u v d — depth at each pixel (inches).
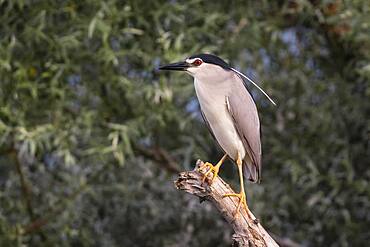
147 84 458.0
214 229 507.5
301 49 506.9
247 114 355.9
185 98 471.5
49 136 457.1
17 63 453.4
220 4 486.6
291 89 499.8
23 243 480.7
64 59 458.9
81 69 468.4
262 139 500.1
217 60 363.3
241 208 310.0
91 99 473.1
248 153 357.7
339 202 483.5
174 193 498.6
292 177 486.6
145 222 505.7
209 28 471.8
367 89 475.5
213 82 357.4
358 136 501.7
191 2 464.1
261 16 495.8
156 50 466.0
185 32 463.2
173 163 503.2
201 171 314.2
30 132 446.9
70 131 453.4
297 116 502.9
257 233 306.7
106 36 442.9
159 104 460.1
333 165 492.4
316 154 495.8
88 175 488.4
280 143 494.3
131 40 470.9
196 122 491.5
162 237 510.6
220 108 354.9
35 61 465.1
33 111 464.8
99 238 504.7
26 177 498.3
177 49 449.4
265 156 504.4
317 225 497.7
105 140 464.1
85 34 457.4
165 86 447.2
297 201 498.0
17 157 479.5
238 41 475.5
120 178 492.7
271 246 305.9
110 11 451.8
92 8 462.9
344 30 486.9
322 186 502.6
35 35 452.1
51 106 460.1
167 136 506.0
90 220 493.7
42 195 498.9
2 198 492.1
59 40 449.1
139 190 488.1
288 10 482.0
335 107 493.4
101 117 468.4
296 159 488.1
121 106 474.9
